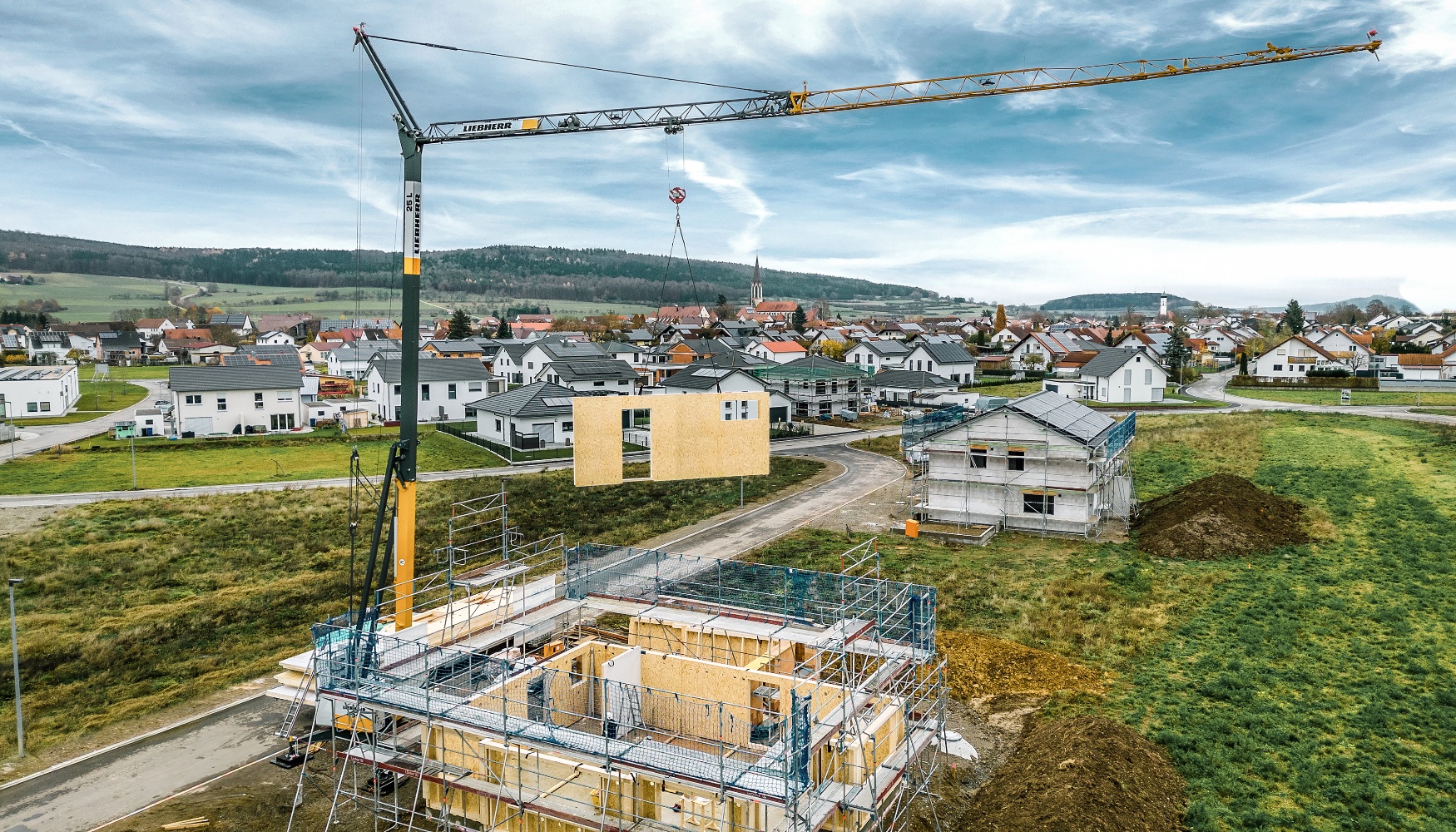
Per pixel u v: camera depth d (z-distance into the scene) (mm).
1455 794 22203
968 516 49469
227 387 78750
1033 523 48094
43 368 100000
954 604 37094
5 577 41031
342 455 70250
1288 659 30297
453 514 53156
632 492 59781
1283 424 69438
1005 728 27125
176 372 78750
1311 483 50875
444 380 91812
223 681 31594
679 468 32062
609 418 31438
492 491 58750
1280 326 191500
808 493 58656
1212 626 33438
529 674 24375
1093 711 27344
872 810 19781
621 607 30750
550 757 21672
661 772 18703
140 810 23359
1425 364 114312
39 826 22516
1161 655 31219
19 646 34094
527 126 43000
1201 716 26578
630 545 47531
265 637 35906
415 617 31375
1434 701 26812
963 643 32969
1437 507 44594
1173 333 123562
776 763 19469
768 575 36750
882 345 118688
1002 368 136375
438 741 23156
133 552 45000
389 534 34094
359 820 22938
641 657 26297
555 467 67062
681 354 123938
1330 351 135125
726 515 53719
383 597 32406
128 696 30672
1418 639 31078
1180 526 43500
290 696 26922
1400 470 51750
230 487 57781
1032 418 47094
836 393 92625
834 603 32125
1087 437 46219
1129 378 93688
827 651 26078
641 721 25531
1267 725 25891
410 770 22453
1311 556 40219
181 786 24609
